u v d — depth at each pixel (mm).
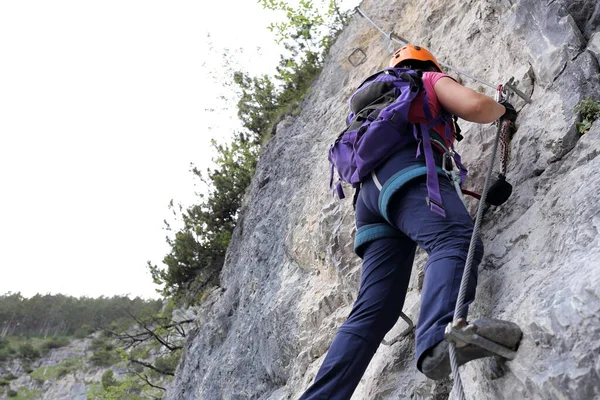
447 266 2418
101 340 67062
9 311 101750
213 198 12453
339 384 2646
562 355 1989
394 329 3518
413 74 2832
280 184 6969
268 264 6262
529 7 3576
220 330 7379
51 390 61031
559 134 2998
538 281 2375
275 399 5074
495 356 2246
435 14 5215
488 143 3492
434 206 2521
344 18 9250
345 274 4379
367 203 2828
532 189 2990
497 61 3977
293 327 4988
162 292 12633
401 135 2730
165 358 15133
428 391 3012
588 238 2312
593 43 3238
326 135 6297
